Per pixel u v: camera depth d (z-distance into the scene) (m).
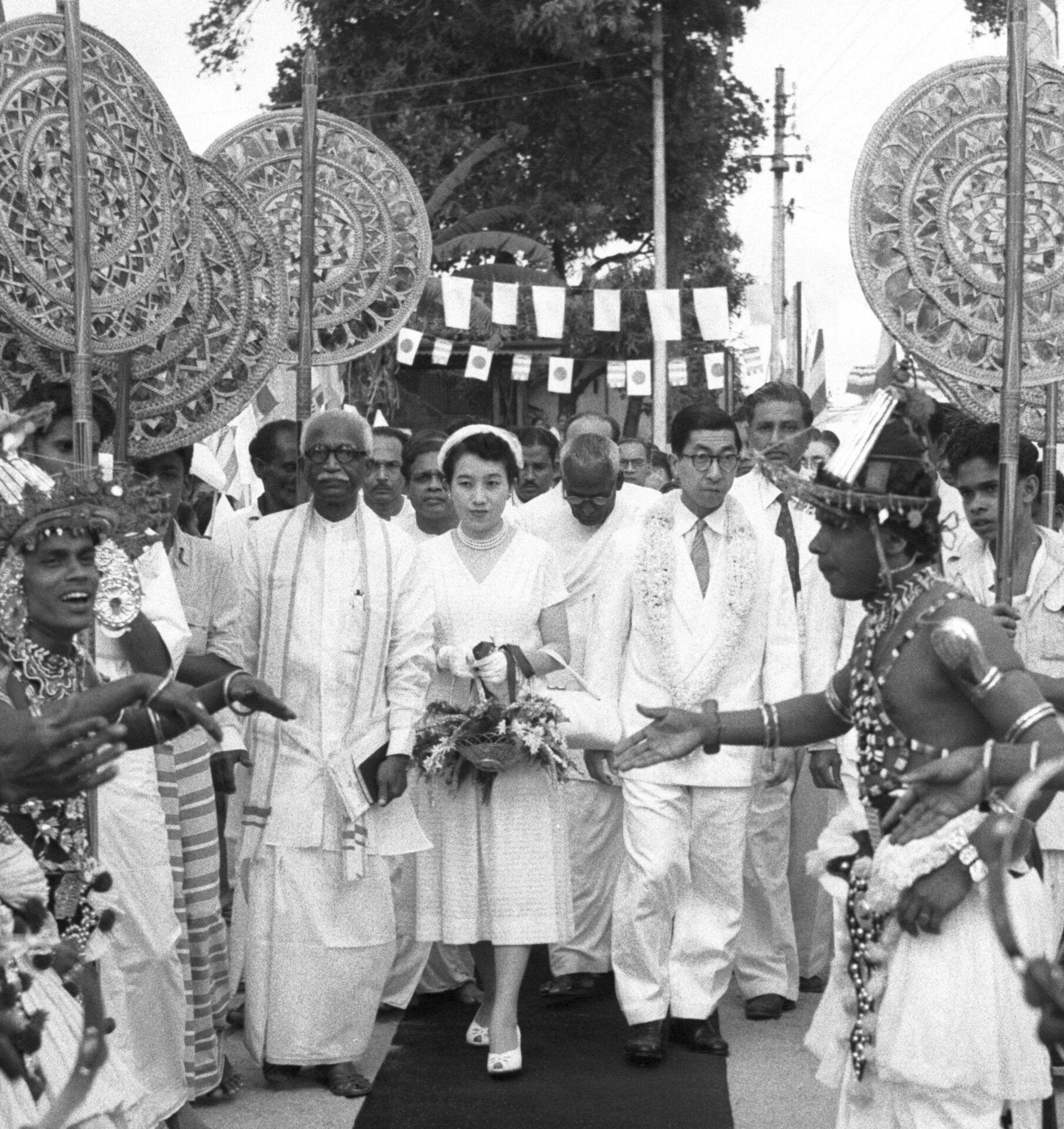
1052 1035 2.50
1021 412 6.29
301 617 6.06
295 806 5.98
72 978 3.84
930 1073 3.80
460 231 23.27
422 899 6.39
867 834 3.97
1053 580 5.77
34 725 3.41
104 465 5.10
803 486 3.88
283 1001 5.94
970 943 3.81
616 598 6.64
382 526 6.21
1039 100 5.90
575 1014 7.09
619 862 7.34
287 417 10.88
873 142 5.90
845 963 4.03
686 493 6.64
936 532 3.87
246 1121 5.66
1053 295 5.90
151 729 4.00
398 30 25.83
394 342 20.00
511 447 6.62
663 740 4.18
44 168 5.03
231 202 6.48
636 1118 5.70
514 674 6.29
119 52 5.29
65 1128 3.62
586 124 26.33
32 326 5.01
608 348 25.64
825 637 6.65
